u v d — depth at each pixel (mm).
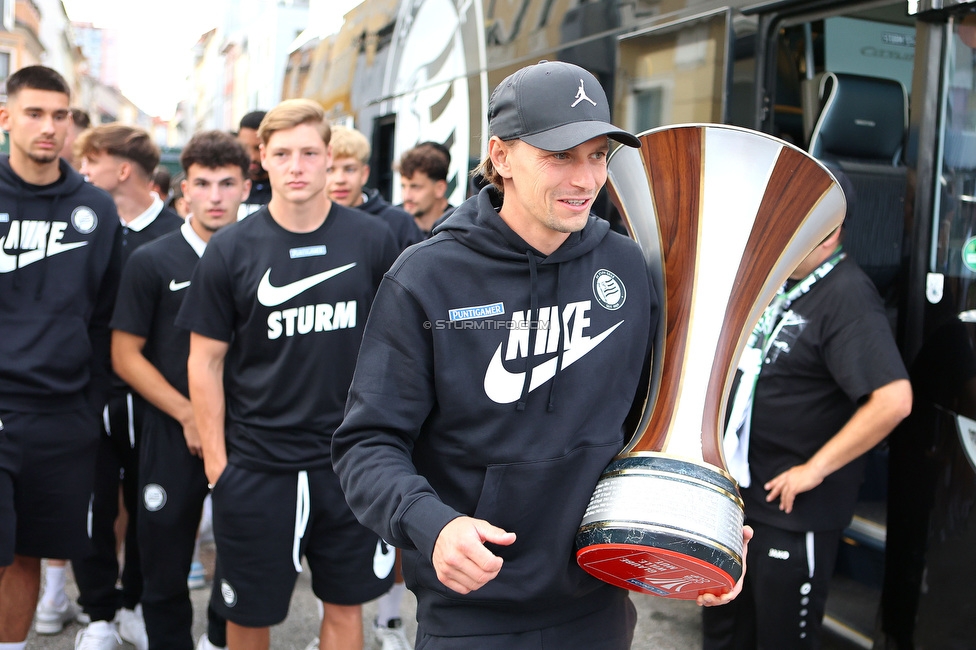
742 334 1569
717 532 1404
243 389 2596
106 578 3275
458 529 1345
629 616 1793
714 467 1471
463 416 1565
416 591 1705
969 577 2455
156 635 3051
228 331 2617
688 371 1544
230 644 2719
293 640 3543
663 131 1575
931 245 2623
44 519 2885
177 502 3006
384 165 6336
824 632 3193
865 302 2496
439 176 4613
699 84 3404
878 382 2426
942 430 2539
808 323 2555
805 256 1638
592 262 1627
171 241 3070
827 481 2582
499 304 1566
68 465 2916
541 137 1429
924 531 2586
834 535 2631
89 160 3680
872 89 3631
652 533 1396
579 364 1596
